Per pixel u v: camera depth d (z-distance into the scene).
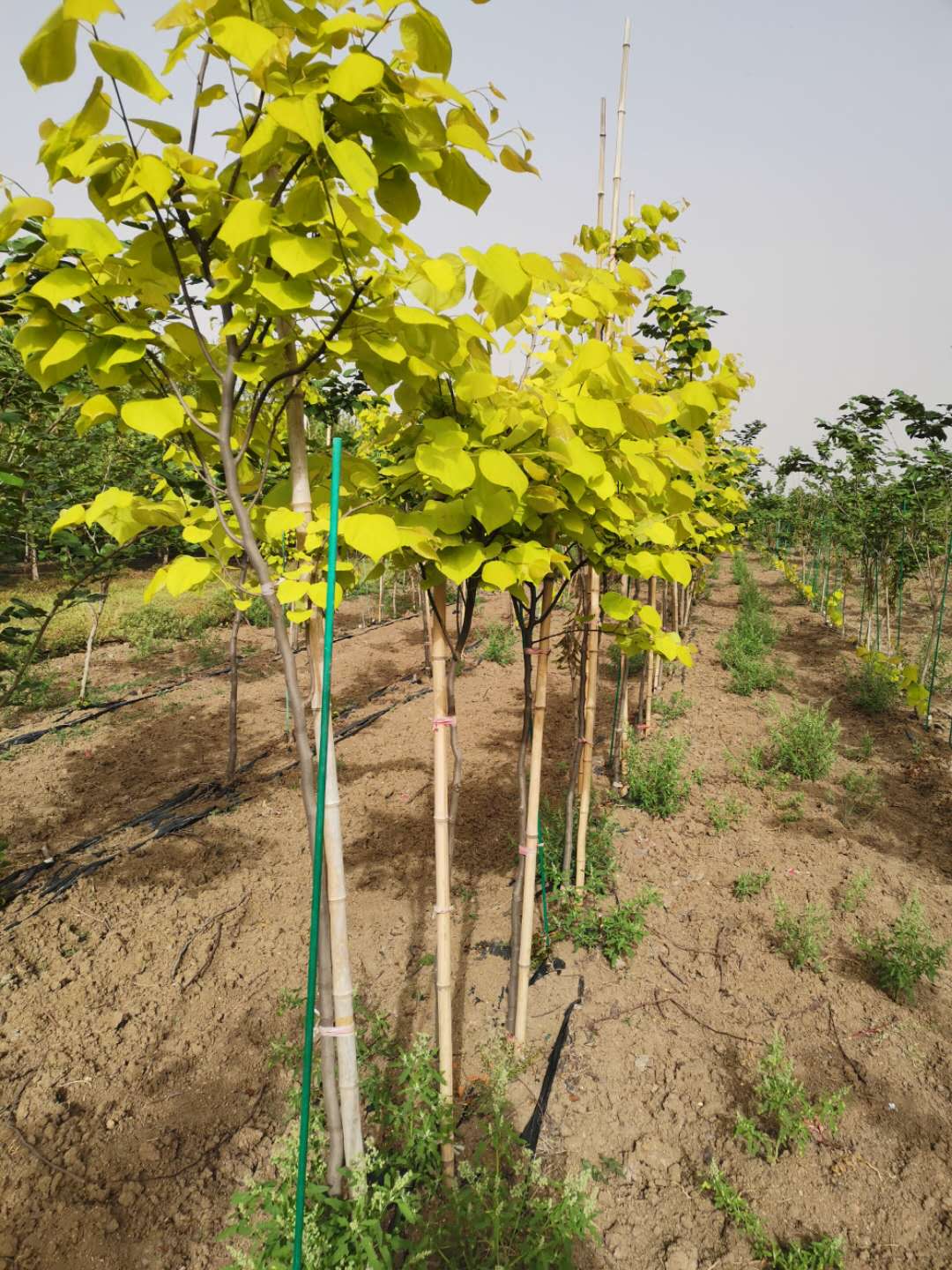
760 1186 2.27
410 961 3.19
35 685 3.77
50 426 3.69
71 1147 2.36
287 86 1.17
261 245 1.29
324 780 1.64
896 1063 2.71
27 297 1.32
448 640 2.21
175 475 3.95
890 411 6.89
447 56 1.19
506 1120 2.39
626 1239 2.12
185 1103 2.53
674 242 3.07
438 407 1.95
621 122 3.19
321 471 2.00
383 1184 2.04
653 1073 2.67
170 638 9.41
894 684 6.88
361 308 1.42
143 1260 2.04
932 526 6.95
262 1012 2.93
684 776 4.89
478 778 5.06
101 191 1.28
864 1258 2.06
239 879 3.87
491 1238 1.90
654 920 3.53
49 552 4.72
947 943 3.14
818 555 12.42
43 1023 2.87
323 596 1.53
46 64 1.04
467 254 1.33
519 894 2.68
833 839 4.28
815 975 3.15
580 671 3.42
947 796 4.88
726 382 1.93
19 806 4.81
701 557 2.90
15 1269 2.01
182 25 1.13
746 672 7.20
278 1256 1.73
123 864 4.03
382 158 1.27
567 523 1.99
